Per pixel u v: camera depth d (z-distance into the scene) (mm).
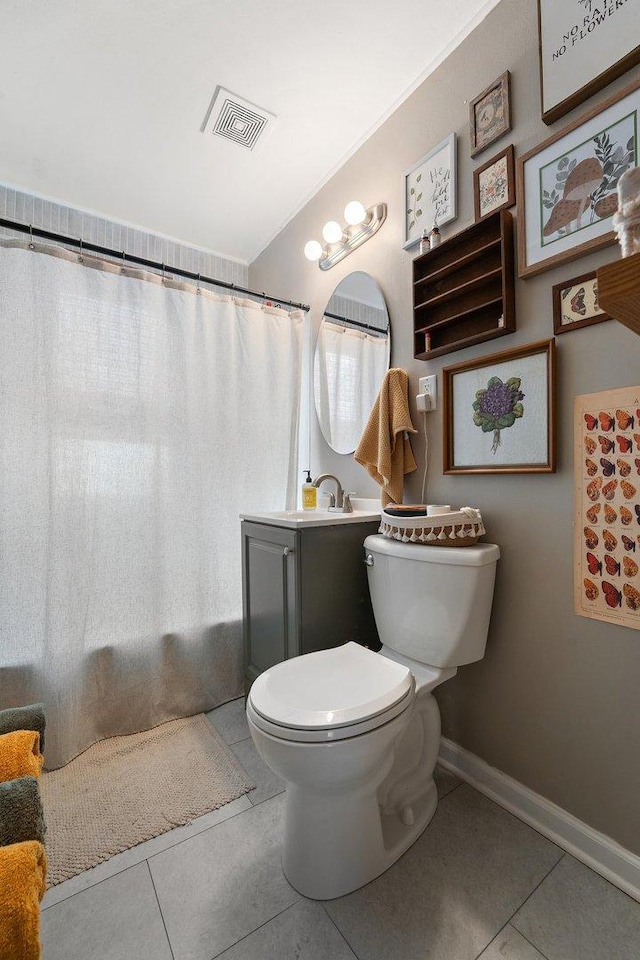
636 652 1050
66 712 1545
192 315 1985
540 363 1232
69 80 1599
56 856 1132
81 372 1690
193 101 1697
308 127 1833
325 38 1466
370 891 1036
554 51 1175
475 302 1420
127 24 1408
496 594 1364
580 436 1149
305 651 1486
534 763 1258
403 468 1644
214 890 1045
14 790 687
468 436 1445
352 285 1994
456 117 1488
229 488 2051
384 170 1798
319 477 2012
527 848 1162
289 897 1024
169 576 1878
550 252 1192
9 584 1541
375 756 978
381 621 1472
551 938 930
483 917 974
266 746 974
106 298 1765
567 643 1184
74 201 2275
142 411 1826
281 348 2244
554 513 1212
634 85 1020
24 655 1544
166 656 1852
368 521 1641
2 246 1571
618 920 970
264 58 1533
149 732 1733
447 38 1477
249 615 1840
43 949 909
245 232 2580
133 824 1239
